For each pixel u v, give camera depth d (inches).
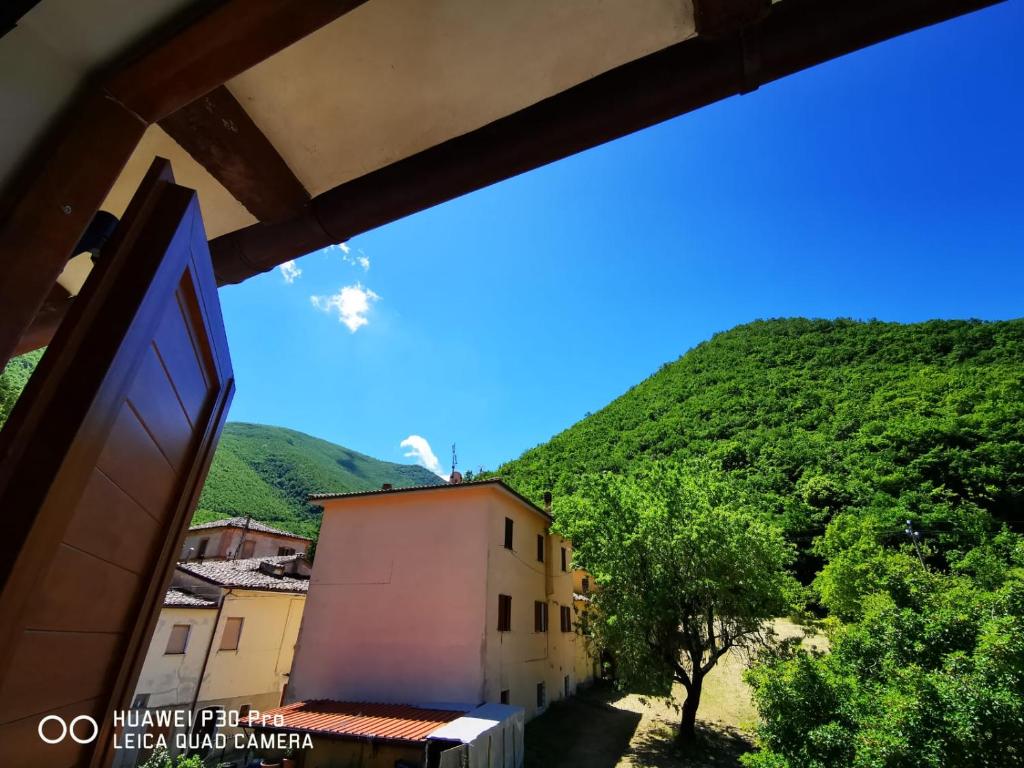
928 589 334.3
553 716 594.9
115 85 43.6
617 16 63.3
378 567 539.2
